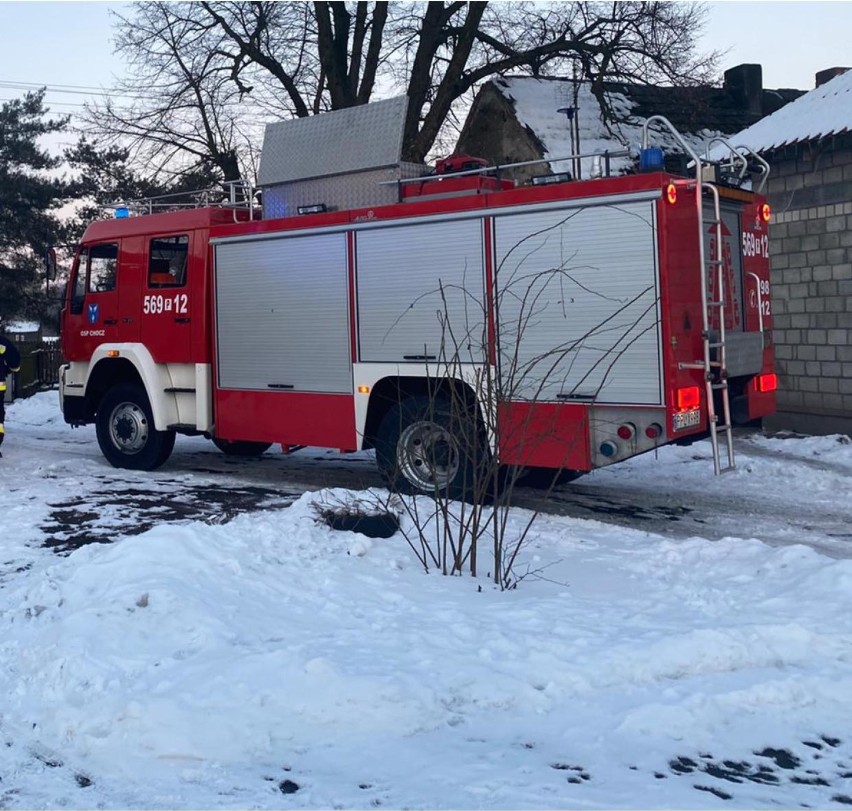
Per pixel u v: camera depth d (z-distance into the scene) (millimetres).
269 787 3760
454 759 3936
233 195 11070
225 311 10438
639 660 4758
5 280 33844
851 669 4816
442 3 21359
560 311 8062
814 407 13781
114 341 11414
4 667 5012
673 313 7617
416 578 6312
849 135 12914
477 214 8516
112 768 3992
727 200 8664
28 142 32969
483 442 7266
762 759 3961
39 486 10219
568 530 7977
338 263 9492
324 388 9680
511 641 5000
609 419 7879
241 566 6125
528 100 21578
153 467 11383
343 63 22891
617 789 3643
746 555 6633
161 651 4945
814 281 13695
